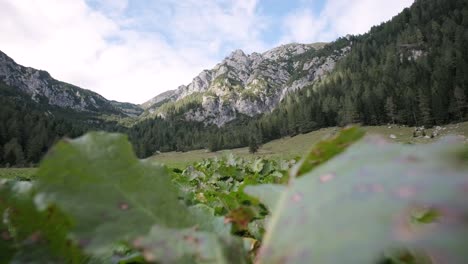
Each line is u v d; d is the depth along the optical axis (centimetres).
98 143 85
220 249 72
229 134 15462
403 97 11475
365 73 15388
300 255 50
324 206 55
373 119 11781
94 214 77
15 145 10356
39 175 76
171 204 93
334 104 13288
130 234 78
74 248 90
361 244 44
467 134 8681
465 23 15275
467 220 41
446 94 10612
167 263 68
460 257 38
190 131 18750
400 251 74
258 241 136
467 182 45
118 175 86
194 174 573
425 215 77
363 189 53
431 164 52
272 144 13062
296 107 14675
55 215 87
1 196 87
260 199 113
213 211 229
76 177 79
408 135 9906
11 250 87
